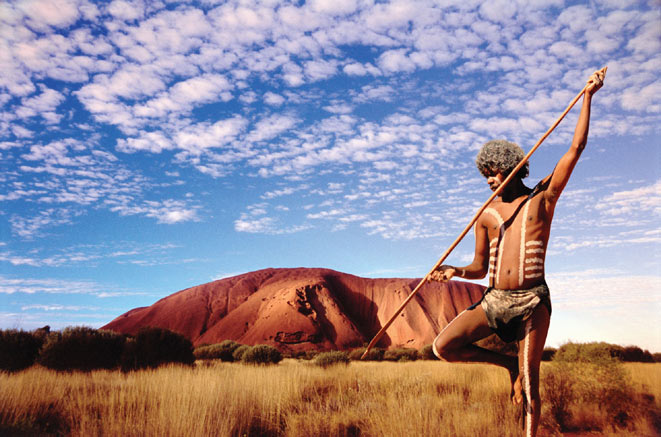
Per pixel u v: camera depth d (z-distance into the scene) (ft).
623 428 23.07
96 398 26.20
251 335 455.22
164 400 23.24
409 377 38.01
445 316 493.77
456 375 38.91
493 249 9.18
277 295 499.51
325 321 473.26
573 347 29.30
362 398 30.40
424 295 523.70
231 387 29.66
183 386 27.17
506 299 8.64
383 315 508.12
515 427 20.43
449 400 27.04
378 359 170.91
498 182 9.32
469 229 9.30
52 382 30.76
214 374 36.60
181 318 518.37
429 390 31.73
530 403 8.23
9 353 52.08
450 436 19.02
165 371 40.60
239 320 493.77
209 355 139.54
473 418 21.13
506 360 9.18
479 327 9.18
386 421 20.90
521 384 8.43
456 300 511.81
